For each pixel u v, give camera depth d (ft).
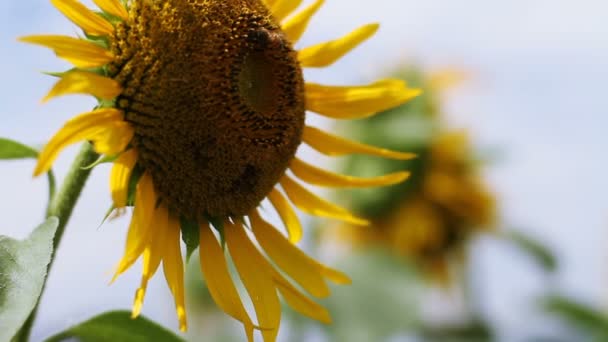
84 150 4.29
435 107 6.78
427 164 6.65
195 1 4.34
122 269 4.19
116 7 4.28
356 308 5.65
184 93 4.30
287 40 4.49
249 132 4.36
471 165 6.77
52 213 4.28
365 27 4.65
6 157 4.27
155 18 4.31
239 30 4.36
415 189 6.61
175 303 4.28
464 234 6.73
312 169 4.61
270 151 4.43
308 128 4.62
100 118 4.20
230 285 4.42
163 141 4.30
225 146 4.34
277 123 4.44
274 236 4.55
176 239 4.37
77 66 4.20
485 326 6.47
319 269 4.57
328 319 4.54
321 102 4.63
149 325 4.37
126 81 4.28
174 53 4.30
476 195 6.70
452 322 6.51
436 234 6.63
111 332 4.37
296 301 4.53
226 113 4.33
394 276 5.73
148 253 4.27
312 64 4.63
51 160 4.10
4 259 4.04
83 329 4.36
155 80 4.29
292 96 4.47
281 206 4.60
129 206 4.31
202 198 4.37
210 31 4.33
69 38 4.19
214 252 4.43
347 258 5.79
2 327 3.97
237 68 4.34
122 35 4.29
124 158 4.25
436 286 6.67
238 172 4.38
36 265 4.04
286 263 4.55
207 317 5.99
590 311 6.09
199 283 5.95
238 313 4.40
